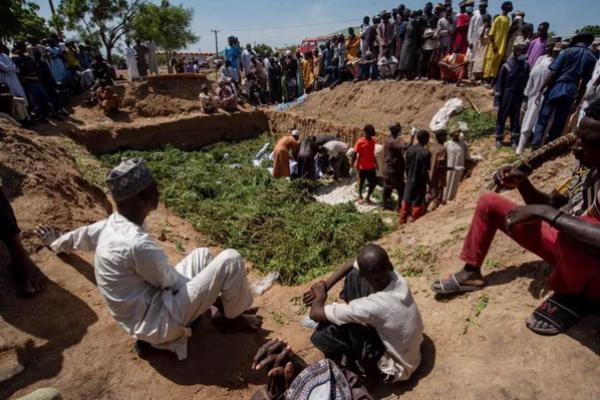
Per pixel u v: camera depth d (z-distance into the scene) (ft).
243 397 10.48
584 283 8.87
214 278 10.26
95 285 14.01
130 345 11.57
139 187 9.69
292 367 8.43
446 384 9.33
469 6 40.52
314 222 26.99
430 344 10.92
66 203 18.70
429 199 26.25
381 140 39.27
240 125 56.70
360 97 48.34
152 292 10.32
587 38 22.98
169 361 11.12
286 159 36.86
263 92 63.26
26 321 11.87
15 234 12.53
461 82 39.65
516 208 8.64
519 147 27.25
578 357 8.78
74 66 51.29
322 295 10.94
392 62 47.06
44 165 20.38
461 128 32.55
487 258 13.02
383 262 9.54
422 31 43.04
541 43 31.14
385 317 9.38
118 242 9.54
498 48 35.68
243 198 33.17
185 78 58.23
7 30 54.03
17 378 10.52
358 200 32.01
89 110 49.73
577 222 7.77
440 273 14.39
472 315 11.20
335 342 10.17
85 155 37.86
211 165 42.57
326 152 36.42
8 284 12.77
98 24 108.17
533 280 11.33
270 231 26.22
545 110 24.48
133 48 57.88
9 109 31.45
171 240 23.29
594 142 7.85
